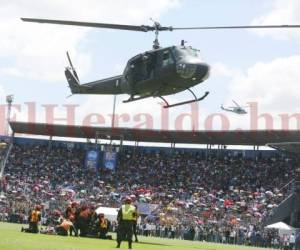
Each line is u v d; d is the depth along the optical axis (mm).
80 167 121188
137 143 127562
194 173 114438
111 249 32406
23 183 111000
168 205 93938
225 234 79062
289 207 88312
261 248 68062
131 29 38500
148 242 51125
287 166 108125
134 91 44531
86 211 48781
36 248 27703
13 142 130375
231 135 113812
